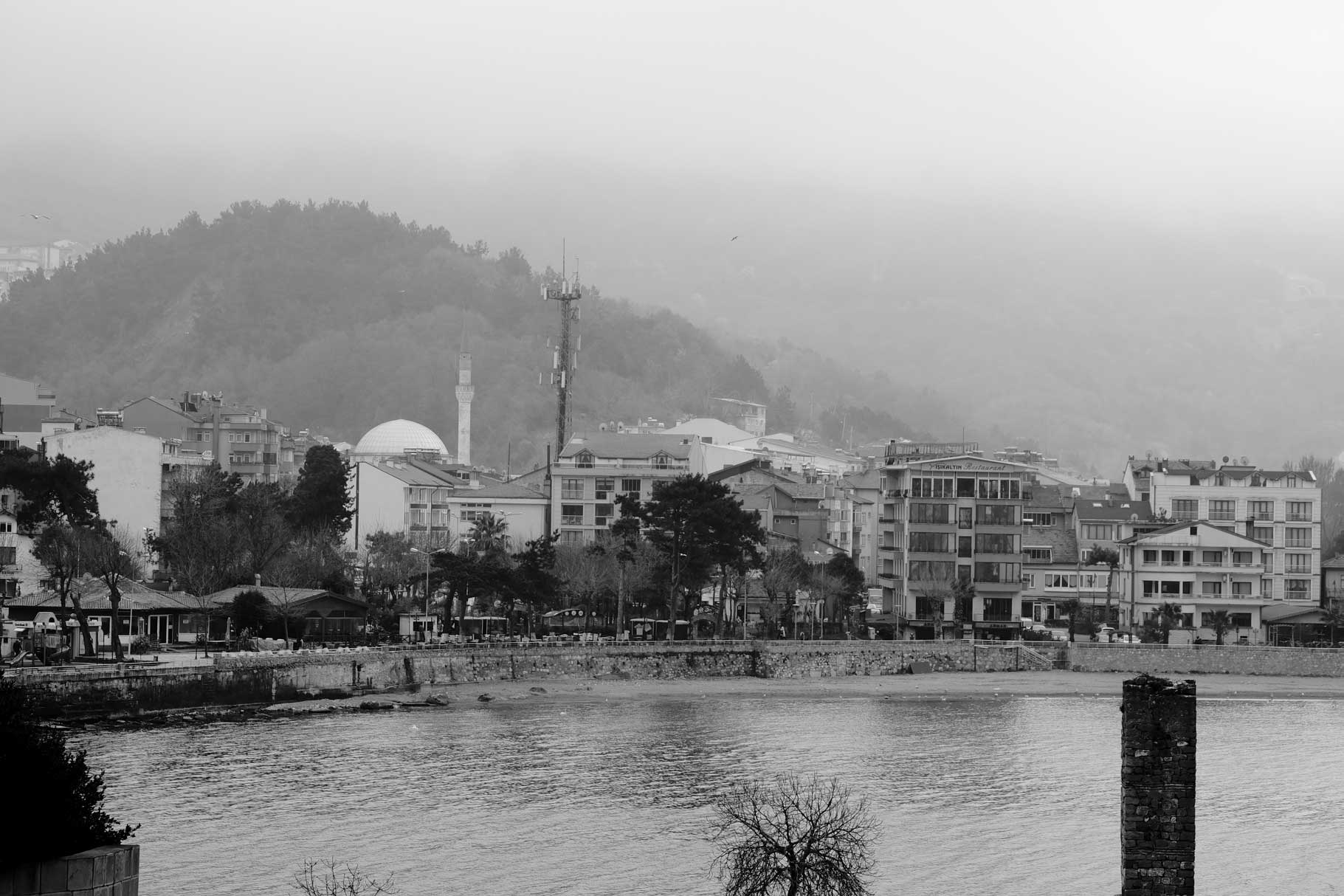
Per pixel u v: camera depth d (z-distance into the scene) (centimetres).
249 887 11500
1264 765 17675
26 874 6038
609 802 14638
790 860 9494
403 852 12619
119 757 16150
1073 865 12531
